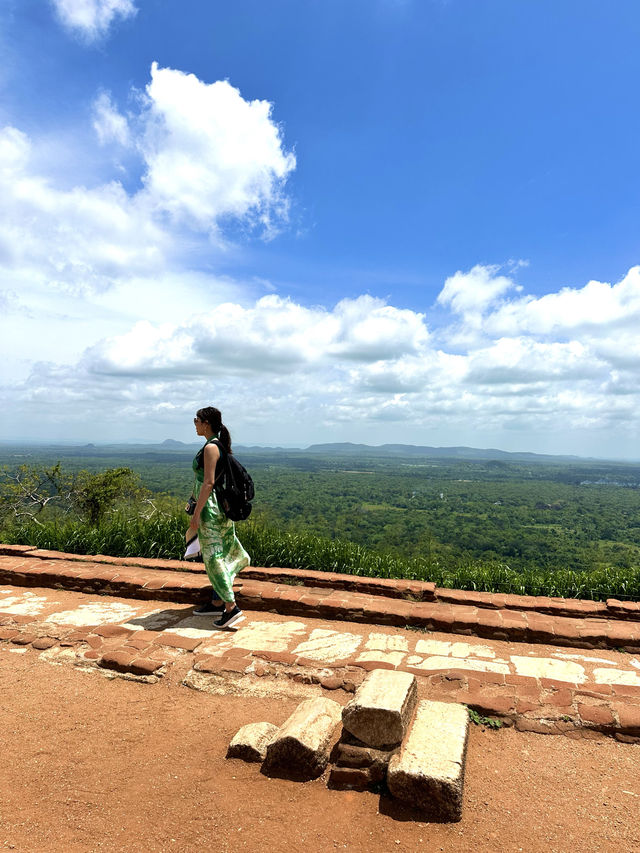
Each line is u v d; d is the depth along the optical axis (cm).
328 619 468
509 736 290
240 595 494
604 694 318
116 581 530
